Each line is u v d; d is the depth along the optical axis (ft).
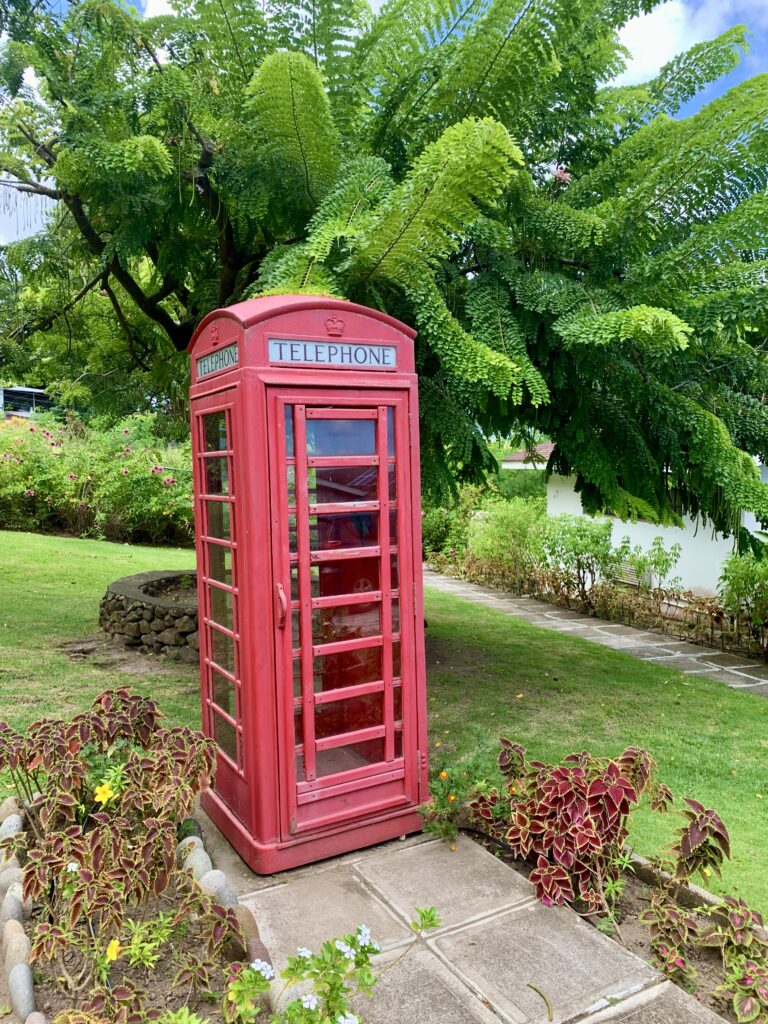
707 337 14.44
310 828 9.55
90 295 22.56
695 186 13.61
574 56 15.80
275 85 11.75
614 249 14.76
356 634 9.99
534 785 10.09
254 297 11.92
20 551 36.14
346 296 12.70
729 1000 7.29
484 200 11.27
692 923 8.05
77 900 6.89
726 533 18.06
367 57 15.02
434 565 47.83
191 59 15.34
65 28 15.05
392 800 10.25
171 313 25.55
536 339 14.75
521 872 9.63
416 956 7.73
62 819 9.68
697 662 23.77
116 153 12.89
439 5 13.47
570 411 16.46
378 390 9.93
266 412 9.04
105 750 9.26
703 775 13.67
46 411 54.85
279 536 9.20
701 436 14.99
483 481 19.13
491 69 13.34
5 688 16.63
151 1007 7.09
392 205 10.98
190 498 45.50
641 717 17.06
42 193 15.83
